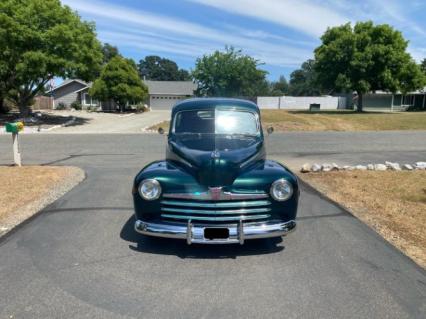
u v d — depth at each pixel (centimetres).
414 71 3925
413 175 924
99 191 758
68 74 2664
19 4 2458
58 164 1084
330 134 2014
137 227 450
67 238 506
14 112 3591
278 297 362
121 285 382
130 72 4306
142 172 459
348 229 546
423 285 386
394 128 2414
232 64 5447
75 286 379
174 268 421
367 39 3875
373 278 399
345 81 3931
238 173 444
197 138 544
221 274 407
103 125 2669
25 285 380
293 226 451
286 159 1198
